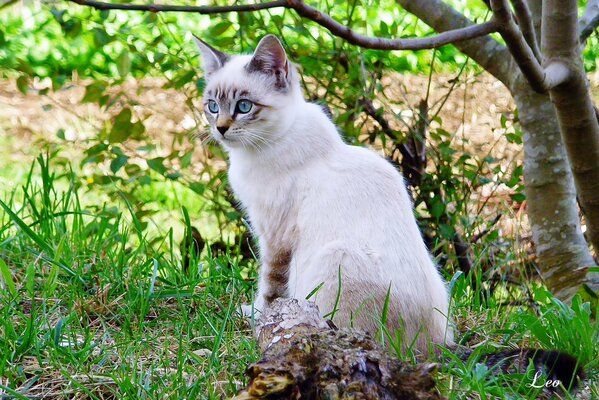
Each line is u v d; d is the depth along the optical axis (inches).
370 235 149.1
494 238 242.2
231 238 284.2
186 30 360.5
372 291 143.9
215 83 170.9
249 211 171.0
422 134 257.3
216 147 230.1
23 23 431.2
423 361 138.6
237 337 144.7
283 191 160.1
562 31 167.6
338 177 156.7
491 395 126.0
